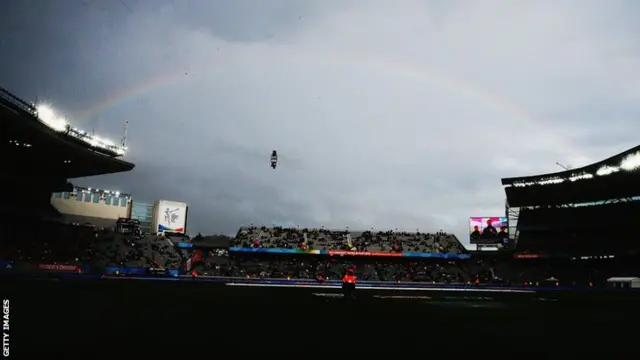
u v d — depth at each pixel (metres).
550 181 85.75
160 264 70.75
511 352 10.67
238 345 10.64
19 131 52.06
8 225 62.53
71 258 61.81
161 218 90.50
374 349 10.57
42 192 74.62
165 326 13.80
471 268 82.56
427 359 9.56
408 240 90.81
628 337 13.80
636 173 69.88
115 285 41.03
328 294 36.16
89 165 69.44
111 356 8.93
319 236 90.19
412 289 55.78
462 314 21.36
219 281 62.88
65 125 56.25
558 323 18.06
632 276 71.31
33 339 10.56
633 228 74.00
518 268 82.06
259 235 88.00
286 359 9.18
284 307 22.59
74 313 16.56
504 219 86.81
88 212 89.38
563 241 83.06
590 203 81.25
